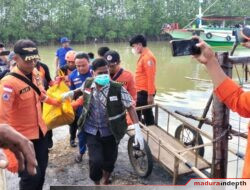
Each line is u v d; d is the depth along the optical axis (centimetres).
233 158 527
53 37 4297
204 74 1577
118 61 478
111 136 401
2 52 721
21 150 99
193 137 514
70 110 448
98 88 388
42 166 361
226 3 5109
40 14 4303
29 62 334
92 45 4447
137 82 594
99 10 4884
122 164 510
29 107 343
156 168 496
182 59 2178
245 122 712
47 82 551
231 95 179
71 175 474
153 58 575
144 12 5109
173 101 1006
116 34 4916
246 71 371
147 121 589
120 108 393
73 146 573
